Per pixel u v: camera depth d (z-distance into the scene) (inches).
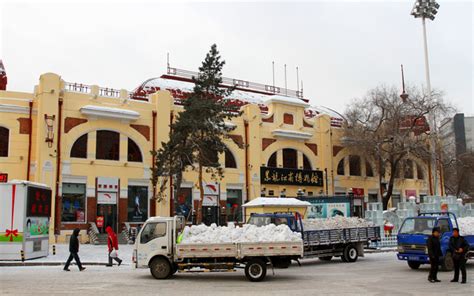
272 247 679.1
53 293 547.8
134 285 626.2
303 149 1925.4
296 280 677.9
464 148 2436.0
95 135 1471.5
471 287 595.2
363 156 2050.9
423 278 688.4
